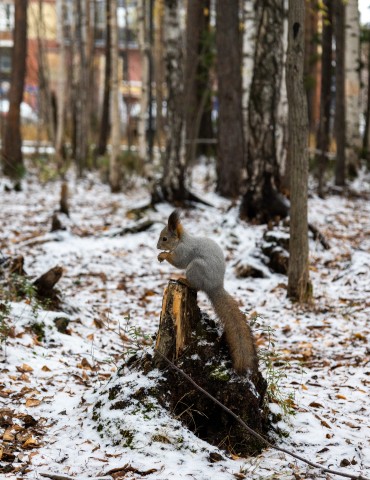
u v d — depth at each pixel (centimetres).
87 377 676
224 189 1827
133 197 1919
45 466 486
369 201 1828
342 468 514
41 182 2134
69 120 3050
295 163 965
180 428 534
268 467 509
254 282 1106
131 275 1152
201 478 473
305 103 950
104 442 526
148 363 577
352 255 1221
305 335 868
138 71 4072
